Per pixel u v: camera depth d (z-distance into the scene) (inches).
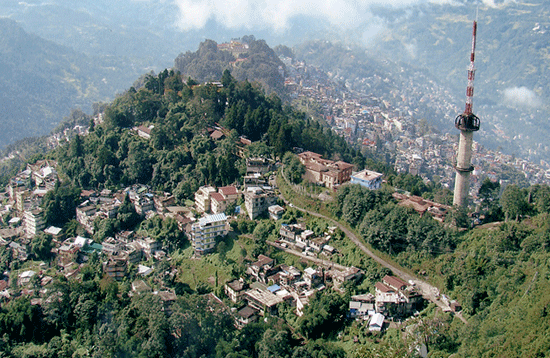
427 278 7116.1
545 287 5826.8
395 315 6633.9
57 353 6688.0
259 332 6545.3
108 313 7047.2
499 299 6205.7
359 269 7509.8
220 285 7711.6
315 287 7322.8
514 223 7372.1
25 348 6909.5
